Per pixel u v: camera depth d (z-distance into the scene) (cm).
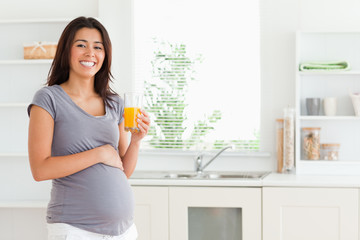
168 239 310
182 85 367
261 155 355
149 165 368
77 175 191
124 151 225
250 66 361
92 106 204
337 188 298
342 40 352
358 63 352
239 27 361
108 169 196
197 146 365
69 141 191
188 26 365
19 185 370
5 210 370
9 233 371
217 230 309
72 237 188
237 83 362
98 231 192
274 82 358
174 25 366
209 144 365
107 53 206
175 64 367
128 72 369
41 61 346
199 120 366
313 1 354
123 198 196
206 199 307
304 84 356
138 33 369
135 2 368
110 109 210
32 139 187
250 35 360
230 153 358
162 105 368
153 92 369
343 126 353
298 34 340
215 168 363
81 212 190
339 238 299
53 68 204
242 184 304
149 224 311
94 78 211
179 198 308
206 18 363
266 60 358
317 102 343
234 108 363
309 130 346
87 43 199
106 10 367
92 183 191
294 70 357
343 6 352
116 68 369
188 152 363
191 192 307
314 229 301
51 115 189
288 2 355
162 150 366
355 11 351
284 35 357
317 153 344
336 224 299
